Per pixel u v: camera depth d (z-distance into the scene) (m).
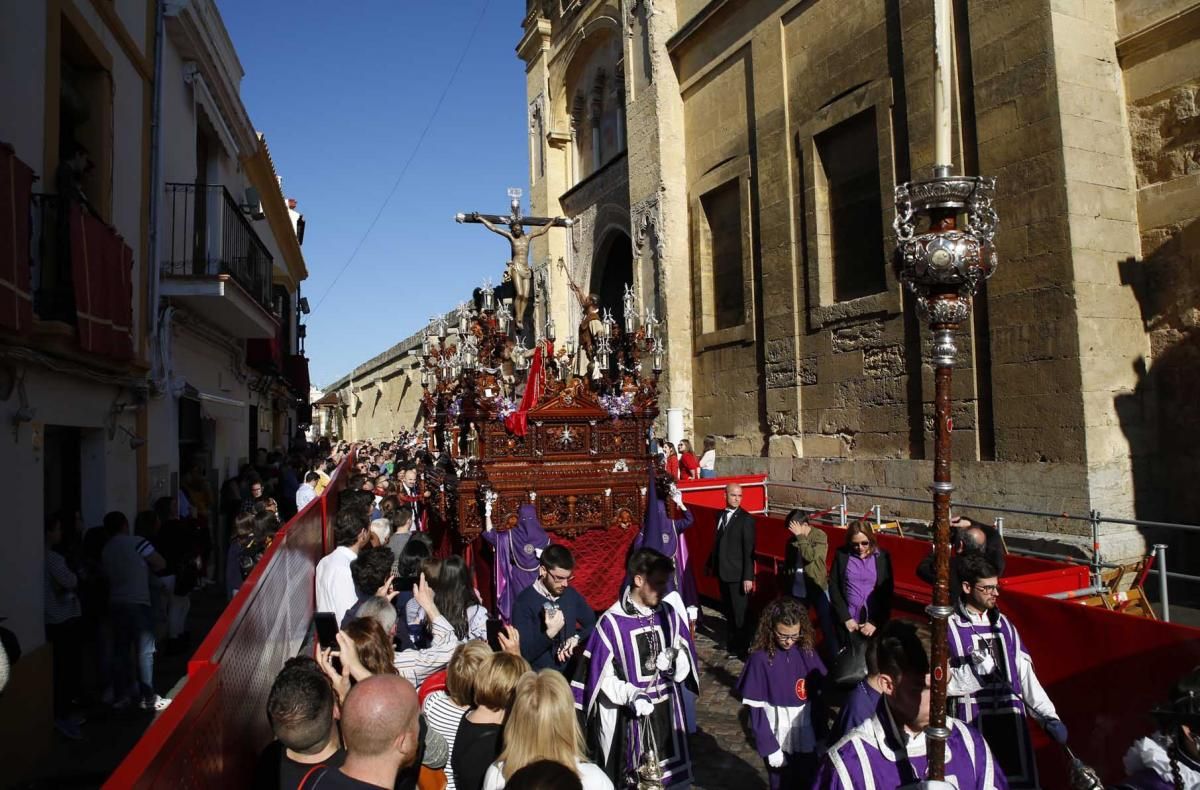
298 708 2.85
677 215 16.69
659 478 8.26
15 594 5.57
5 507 5.44
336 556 5.92
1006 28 9.42
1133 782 2.90
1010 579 6.00
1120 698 4.43
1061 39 8.92
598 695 4.19
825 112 12.63
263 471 14.49
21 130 5.95
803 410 13.20
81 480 7.47
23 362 5.59
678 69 16.89
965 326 10.03
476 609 4.86
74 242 6.36
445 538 9.16
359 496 8.49
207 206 11.00
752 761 5.65
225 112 12.88
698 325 16.28
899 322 11.18
